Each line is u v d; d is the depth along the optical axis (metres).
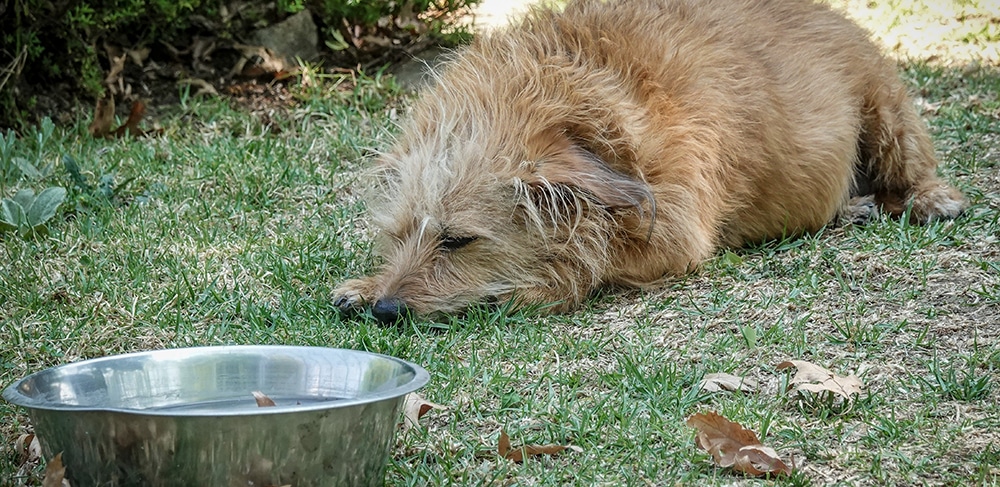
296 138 3.28
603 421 2.41
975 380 2.47
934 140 3.27
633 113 2.73
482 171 2.71
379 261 2.81
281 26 3.62
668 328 2.63
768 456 2.33
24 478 2.35
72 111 3.39
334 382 2.35
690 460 2.34
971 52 4.55
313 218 3.00
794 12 2.99
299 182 3.10
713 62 2.82
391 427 2.27
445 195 2.71
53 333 2.62
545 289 2.72
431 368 2.54
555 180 2.68
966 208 2.95
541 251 2.72
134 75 3.48
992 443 2.36
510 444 2.37
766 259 2.82
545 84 2.75
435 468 2.35
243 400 2.35
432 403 2.44
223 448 2.21
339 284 2.76
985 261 2.74
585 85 2.74
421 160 2.74
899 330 2.59
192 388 2.35
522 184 2.68
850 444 2.37
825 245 2.86
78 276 2.75
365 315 2.66
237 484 2.21
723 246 2.87
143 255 2.82
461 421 2.43
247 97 3.45
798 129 2.88
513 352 2.58
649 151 2.73
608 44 2.79
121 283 2.74
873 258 2.78
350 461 2.24
